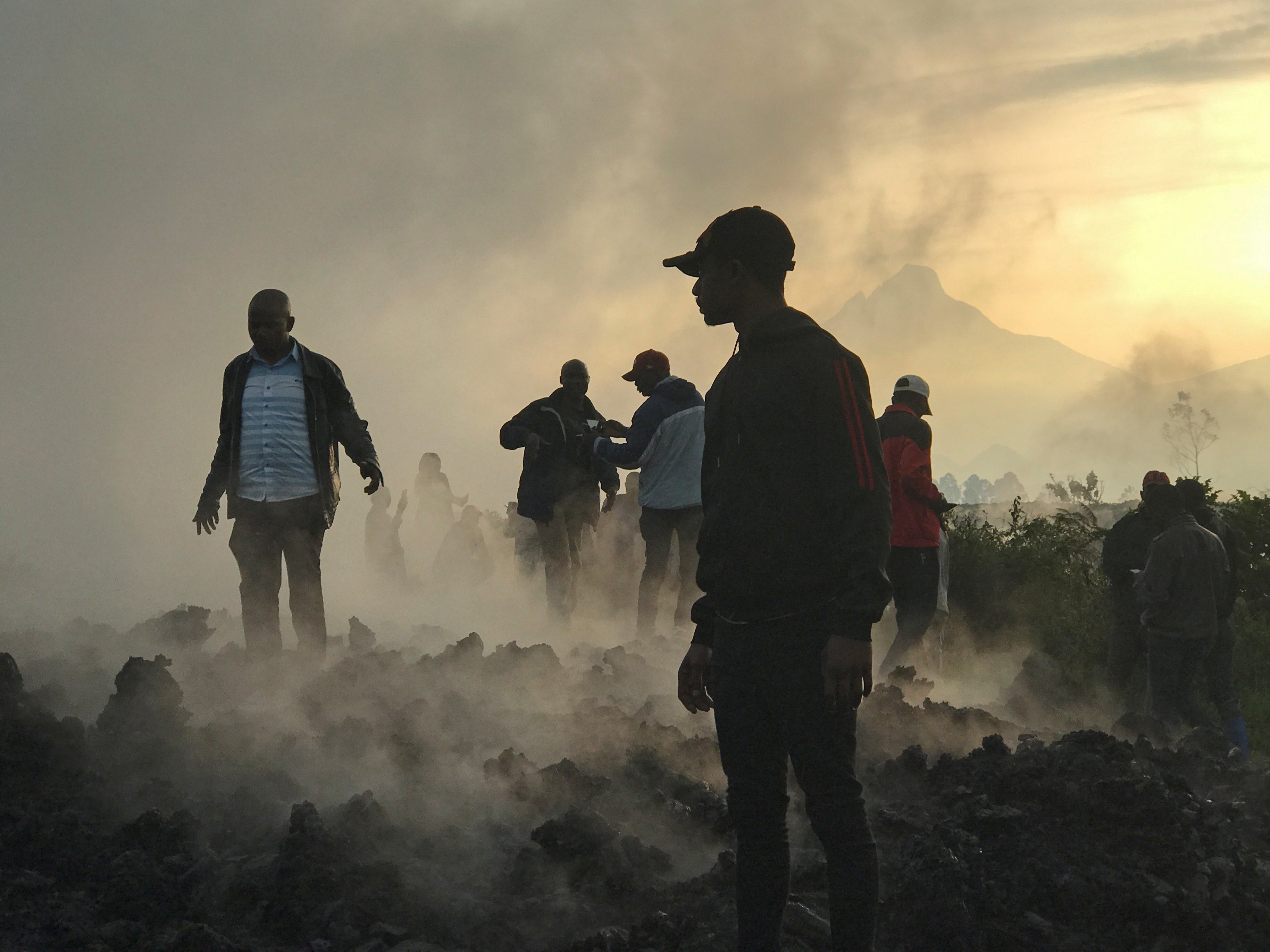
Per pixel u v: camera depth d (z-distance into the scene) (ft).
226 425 21.15
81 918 10.25
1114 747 13.78
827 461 9.09
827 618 9.08
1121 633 27.81
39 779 12.76
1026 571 34.09
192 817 11.98
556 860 11.94
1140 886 11.69
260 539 20.70
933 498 24.53
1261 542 35.19
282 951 10.14
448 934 10.46
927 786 14.32
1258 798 15.15
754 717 9.42
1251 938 11.70
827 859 9.19
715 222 9.93
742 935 9.61
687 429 28.81
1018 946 11.11
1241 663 29.99
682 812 13.73
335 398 21.65
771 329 9.48
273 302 20.70
